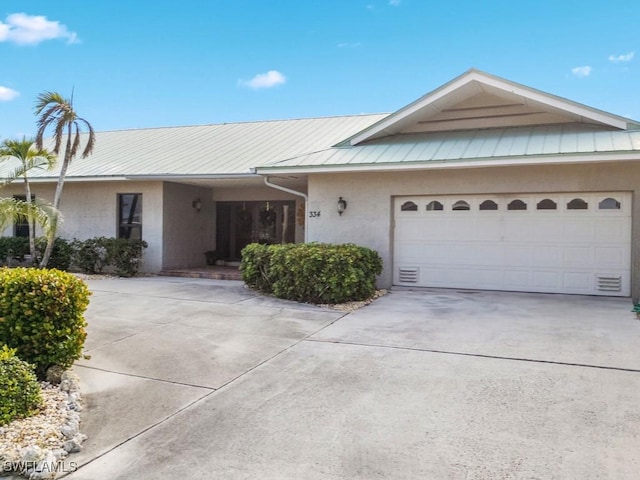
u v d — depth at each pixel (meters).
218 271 13.98
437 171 10.55
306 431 3.79
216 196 16.28
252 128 17.53
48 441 3.58
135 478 3.16
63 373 4.88
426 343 6.23
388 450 3.46
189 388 4.74
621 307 8.52
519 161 8.97
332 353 5.83
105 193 14.72
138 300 9.46
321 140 14.88
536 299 9.37
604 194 9.54
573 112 10.01
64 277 5.18
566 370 5.07
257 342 6.35
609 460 3.25
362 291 9.39
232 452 3.49
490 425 3.82
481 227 10.45
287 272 9.49
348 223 11.25
